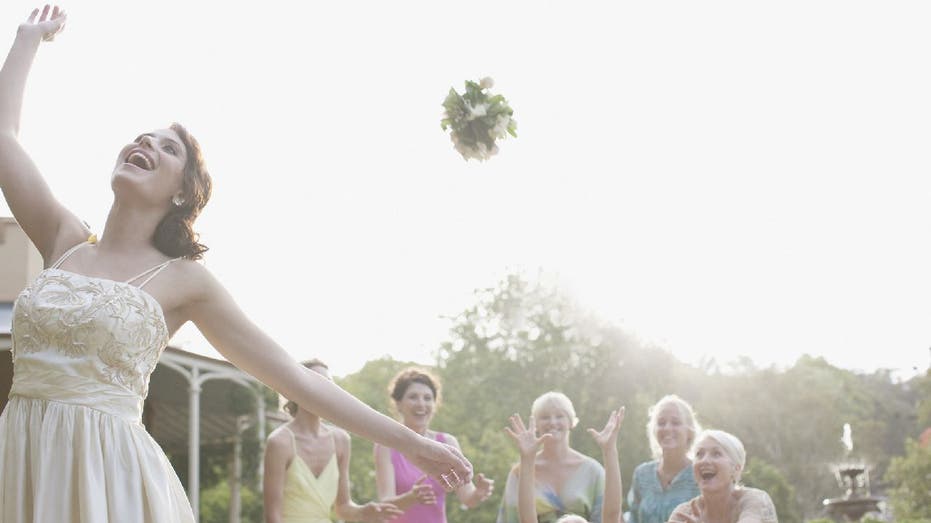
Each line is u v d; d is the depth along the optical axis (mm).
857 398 64938
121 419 2887
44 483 2766
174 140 3115
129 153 3084
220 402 20000
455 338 46000
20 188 3223
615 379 44219
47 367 2834
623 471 41031
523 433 6293
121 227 3047
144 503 2865
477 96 3994
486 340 45688
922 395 66688
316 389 3127
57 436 2797
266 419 19859
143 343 2930
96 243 3137
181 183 3098
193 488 16062
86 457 2787
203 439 22234
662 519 6414
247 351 3115
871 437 60312
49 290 2895
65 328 2830
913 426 65750
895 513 47062
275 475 6691
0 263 14969
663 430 6492
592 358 44438
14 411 2861
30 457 2805
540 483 6500
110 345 2859
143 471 2881
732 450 5613
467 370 44531
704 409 53938
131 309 2898
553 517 6441
